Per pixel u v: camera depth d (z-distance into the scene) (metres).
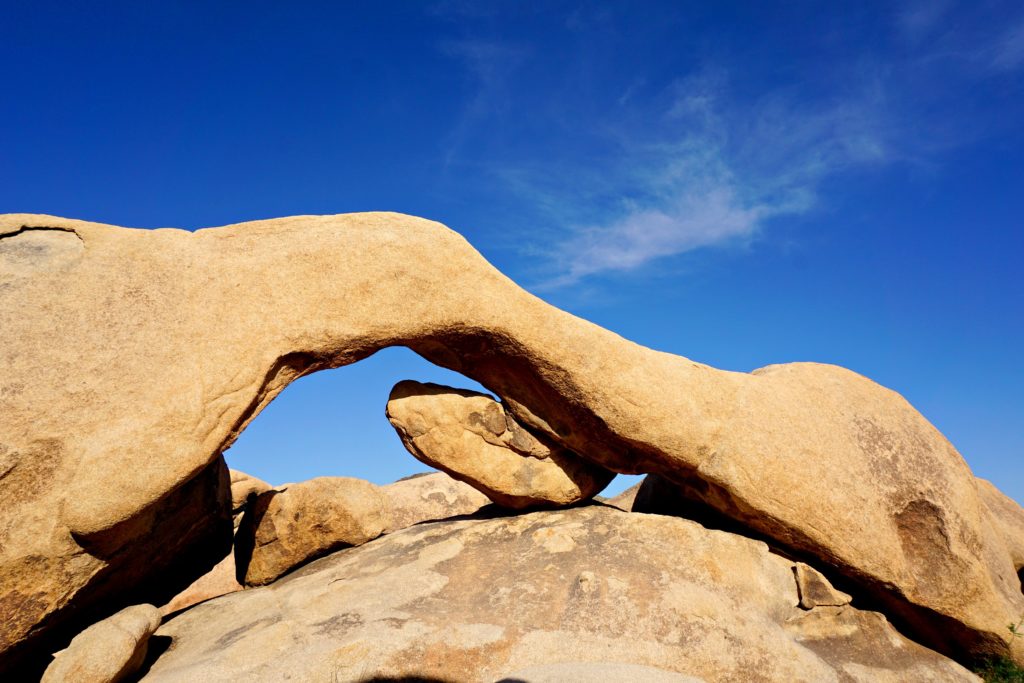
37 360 6.28
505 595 7.44
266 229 7.67
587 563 7.80
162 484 6.48
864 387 9.52
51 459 6.16
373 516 9.34
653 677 6.54
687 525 8.45
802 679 7.04
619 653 6.91
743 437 8.45
